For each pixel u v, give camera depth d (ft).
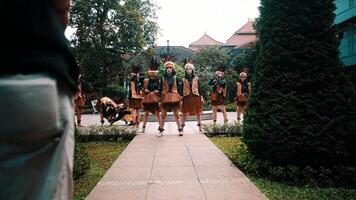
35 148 3.63
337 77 18.34
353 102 18.15
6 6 3.77
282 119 18.01
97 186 17.35
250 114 20.02
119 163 22.79
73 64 4.34
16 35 3.75
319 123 17.60
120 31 93.09
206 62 107.24
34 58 3.76
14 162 3.50
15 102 3.48
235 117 61.93
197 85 37.91
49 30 3.99
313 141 17.43
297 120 17.74
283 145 17.85
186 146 29.17
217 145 29.91
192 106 37.40
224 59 107.96
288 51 18.70
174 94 35.12
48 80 3.76
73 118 4.42
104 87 92.89
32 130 3.53
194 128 43.78
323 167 17.97
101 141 34.68
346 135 17.62
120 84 101.09
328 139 17.43
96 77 93.71
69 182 4.21
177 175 19.40
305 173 17.66
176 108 35.42
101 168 22.08
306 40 18.53
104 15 92.89
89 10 90.79
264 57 19.65
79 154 20.80
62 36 4.14
